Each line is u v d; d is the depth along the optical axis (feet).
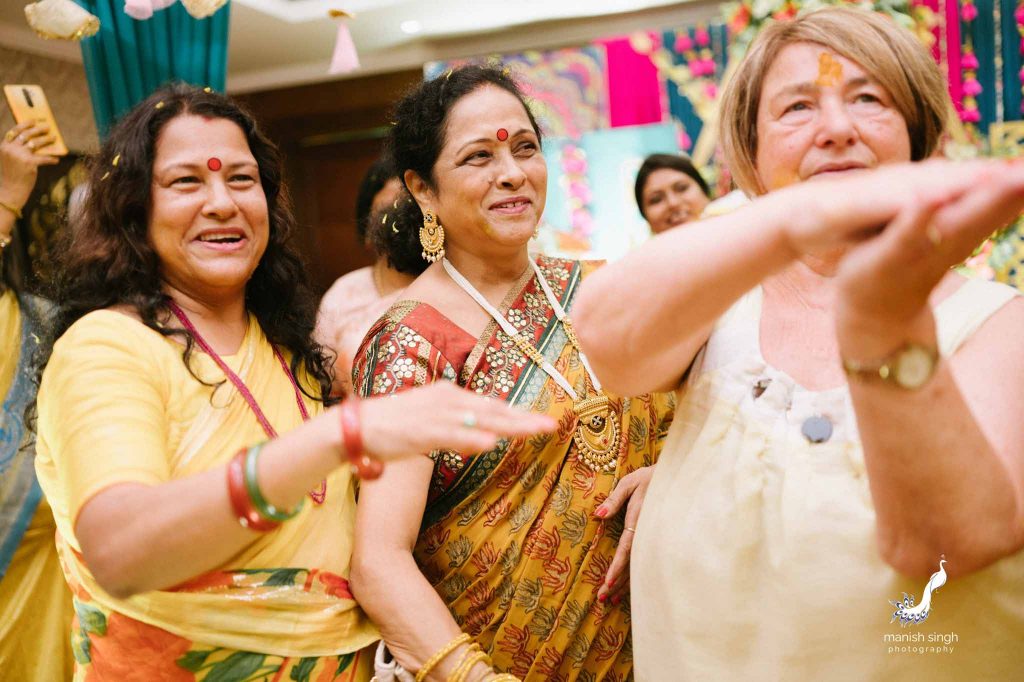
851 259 2.02
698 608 3.19
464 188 5.02
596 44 16.57
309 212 20.35
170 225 4.12
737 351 3.29
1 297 6.35
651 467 5.01
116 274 4.12
